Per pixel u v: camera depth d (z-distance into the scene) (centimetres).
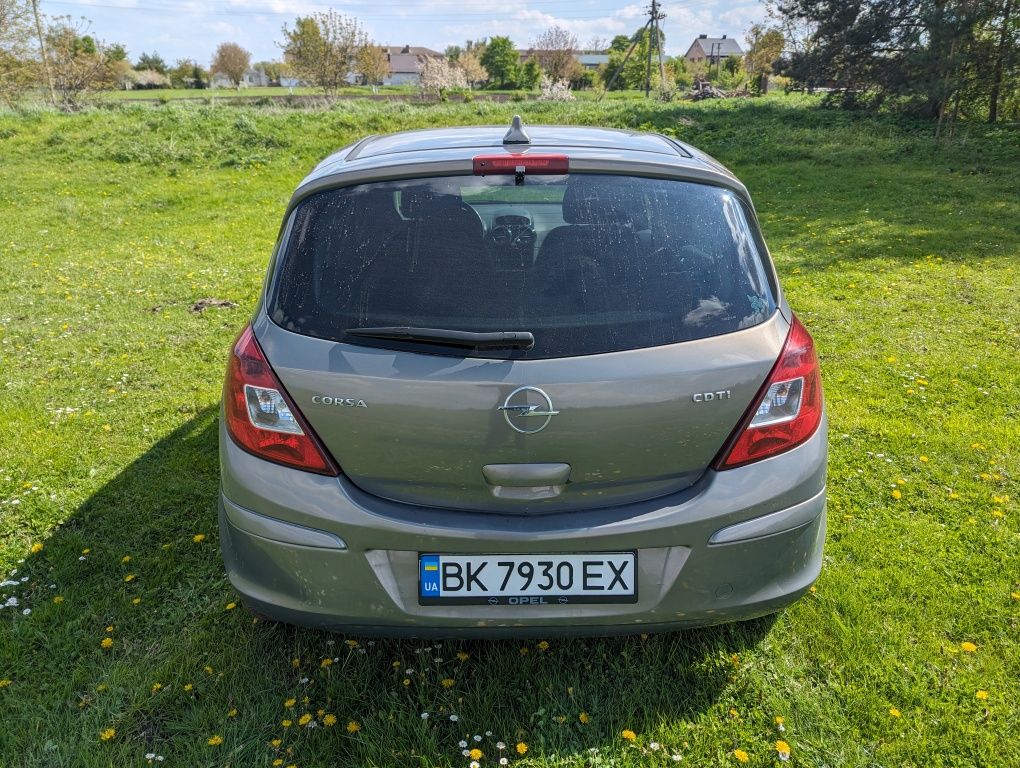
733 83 5353
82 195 1350
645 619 215
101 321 670
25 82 2700
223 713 235
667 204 229
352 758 220
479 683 244
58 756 220
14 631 274
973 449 418
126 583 305
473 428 205
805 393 224
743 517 214
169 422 461
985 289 744
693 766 217
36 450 420
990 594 291
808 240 1002
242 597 229
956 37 1922
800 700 238
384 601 213
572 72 7319
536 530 209
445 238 220
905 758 219
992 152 1677
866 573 304
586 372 204
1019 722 230
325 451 214
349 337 212
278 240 241
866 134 1973
